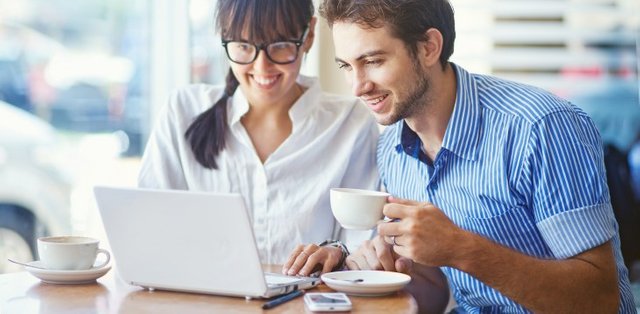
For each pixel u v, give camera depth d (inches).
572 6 130.2
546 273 68.4
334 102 95.9
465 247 65.9
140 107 128.3
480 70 131.2
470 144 76.3
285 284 66.6
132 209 65.1
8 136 126.5
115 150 128.6
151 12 127.0
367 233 91.0
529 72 131.1
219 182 93.2
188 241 64.4
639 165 126.1
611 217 73.2
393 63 71.9
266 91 88.8
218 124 92.7
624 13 130.3
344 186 94.7
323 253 75.3
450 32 75.8
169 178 93.9
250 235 62.4
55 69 125.6
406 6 71.2
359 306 63.2
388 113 74.2
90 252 70.6
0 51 123.2
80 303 63.0
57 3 124.6
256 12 85.6
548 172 71.7
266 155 94.0
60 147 128.0
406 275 70.0
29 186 128.3
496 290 72.6
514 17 130.3
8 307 61.4
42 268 69.8
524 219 75.5
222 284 64.7
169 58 127.4
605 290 70.9
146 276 66.9
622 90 130.6
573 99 131.2
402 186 85.6
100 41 126.5
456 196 78.7
